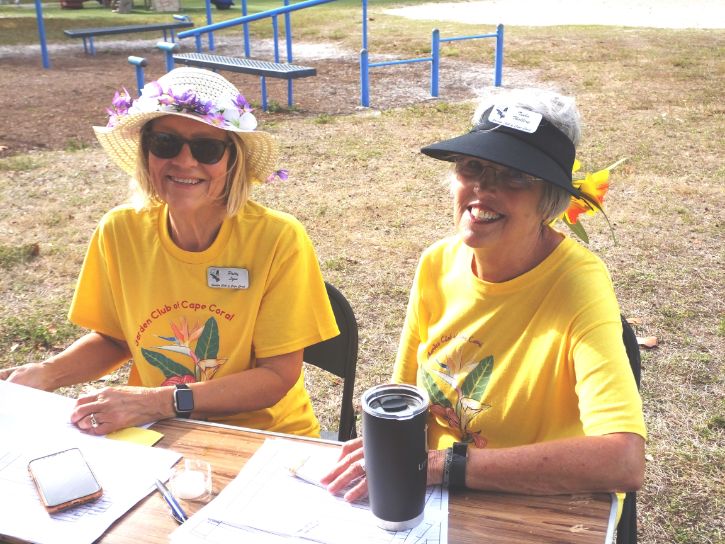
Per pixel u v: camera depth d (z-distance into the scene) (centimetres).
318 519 167
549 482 175
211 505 171
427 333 238
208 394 231
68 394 413
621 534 216
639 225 635
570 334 200
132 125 239
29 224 656
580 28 1755
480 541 160
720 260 568
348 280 543
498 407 212
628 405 184
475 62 1387
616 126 946
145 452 192
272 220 246
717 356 440
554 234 217
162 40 1798
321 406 407
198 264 242
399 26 1866
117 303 255
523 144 200
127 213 251
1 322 486
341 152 856
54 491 171
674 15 2031
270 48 1644
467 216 208
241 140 236
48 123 1003
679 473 347
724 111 1008
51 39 1792
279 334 244
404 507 160
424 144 888
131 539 162
